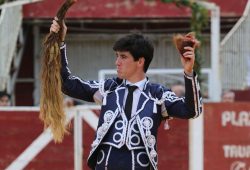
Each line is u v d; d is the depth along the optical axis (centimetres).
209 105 1630
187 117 793
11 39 2473
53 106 806
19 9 2656
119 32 2964
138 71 817
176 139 1628
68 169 1636
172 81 2670
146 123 800
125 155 798
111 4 2856
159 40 2961
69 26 2961
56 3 2819
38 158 1639
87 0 2848
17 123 1636
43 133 1634
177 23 2941
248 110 1633
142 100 809
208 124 1631
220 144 1638
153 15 2848
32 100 2934
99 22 2909
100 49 2988
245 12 2467
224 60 2427
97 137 811
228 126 1634
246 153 1639
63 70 824
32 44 2925
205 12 2288
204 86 2405
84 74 2989
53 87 807
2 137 1636
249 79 2431
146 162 800
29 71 2934
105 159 803
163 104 805
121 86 821
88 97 831
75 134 1630
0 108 1633
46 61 810
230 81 2430
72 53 2989
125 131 800
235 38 2442
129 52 811
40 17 2806
